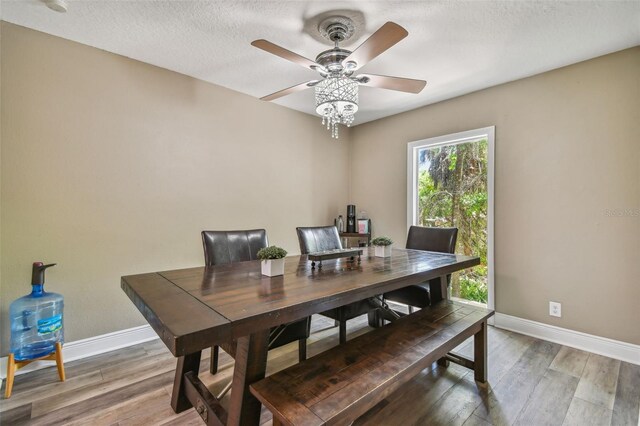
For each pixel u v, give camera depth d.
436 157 3.40
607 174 2.27
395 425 1.53
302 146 3.70
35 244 2.05
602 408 1.66
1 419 1.56
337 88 1.95
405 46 2.17
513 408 1.67
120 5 1.77
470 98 3.03
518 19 1.86
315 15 1.84
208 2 1.74
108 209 2.34
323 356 1.38
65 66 2.14
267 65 2.53
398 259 2.18
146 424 1.54
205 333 0.93
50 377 1.96
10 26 1.95
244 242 2.21
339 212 4.14
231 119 3.04
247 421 1.21
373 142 3.96
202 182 2.84
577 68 2.40
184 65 2.54
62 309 2.05
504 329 2.76
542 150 2.57
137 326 2.47
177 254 2.69
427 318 1.86
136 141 2.46
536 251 2.61
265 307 1.13
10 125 1.96
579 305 2.39
